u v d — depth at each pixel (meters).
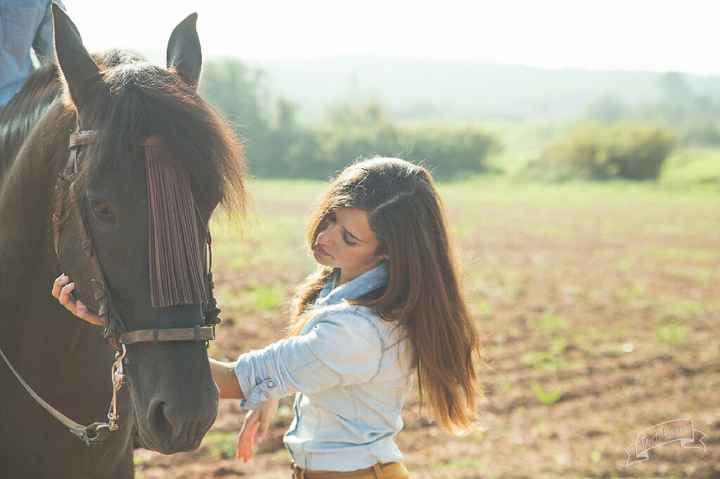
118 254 2.69
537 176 73.69
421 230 3.12
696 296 17.73
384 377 3.15
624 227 33.09
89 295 2.85
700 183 66.19
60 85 3.30
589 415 9.43
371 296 3.16
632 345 12.66
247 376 3.10
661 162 71.88
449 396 3.20
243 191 2.85
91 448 3.44
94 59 3.03
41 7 3.96
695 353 12.46
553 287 17.92
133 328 2.74
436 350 3.12
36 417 3.41
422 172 3.26
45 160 3.04
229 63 80.69
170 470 7.25
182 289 2.65
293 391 3.12
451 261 3.24
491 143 79.00
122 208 2.65
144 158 2.65
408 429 8.73
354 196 3.13
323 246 3.21
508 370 11.05
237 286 15.44
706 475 7.62
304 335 3.14
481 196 49.94
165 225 2.64
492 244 25.47
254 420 3.47
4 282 3.33
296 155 74.50
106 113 2.70
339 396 3.19
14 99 3.50
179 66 3.09
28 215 3.17
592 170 73.06
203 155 2.71
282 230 25.52
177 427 2.63
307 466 3.25
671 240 29.14
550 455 8.11
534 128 133.38
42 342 3.30
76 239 2.81
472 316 3.33
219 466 7.39
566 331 13.52
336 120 86.62
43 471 3.49
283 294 14.81
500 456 8.05
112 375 3.14
